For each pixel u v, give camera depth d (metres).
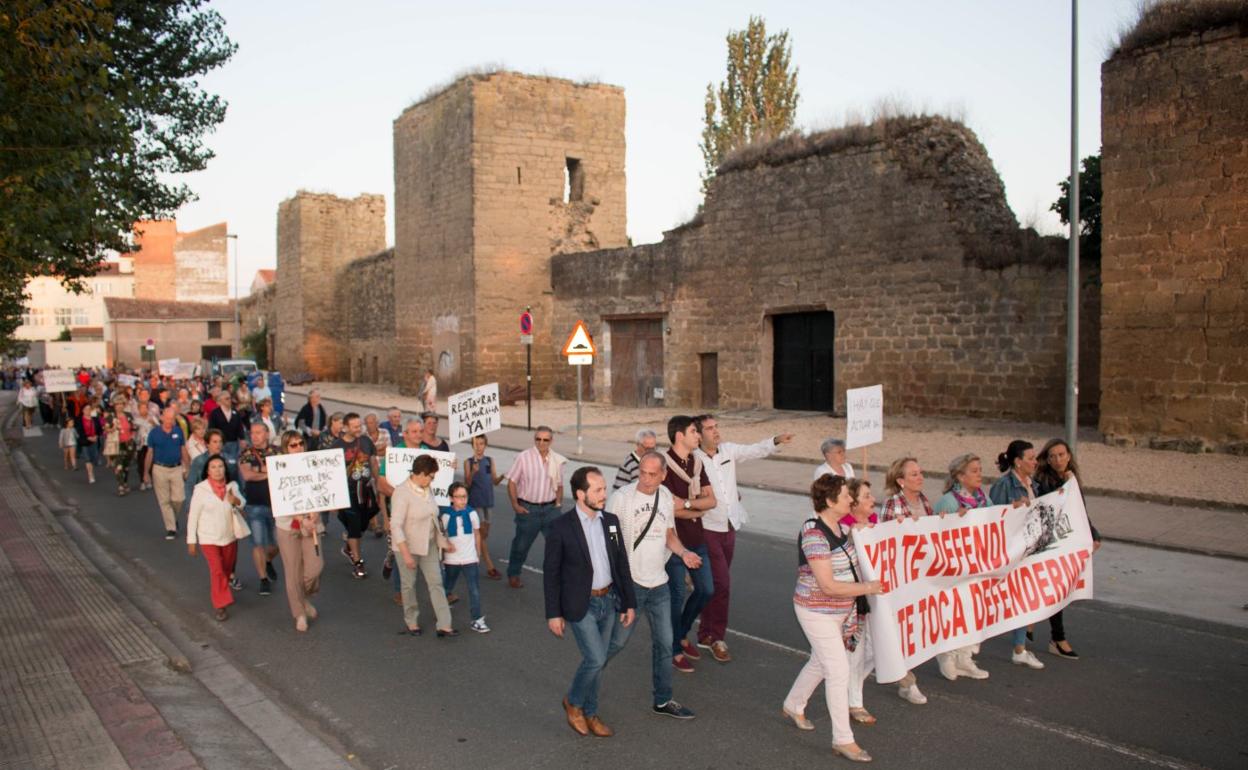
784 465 17.58
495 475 10.91
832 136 23.84
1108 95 16.64
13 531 12.86
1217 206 15.55
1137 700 6.64
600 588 6.20
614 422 25.91
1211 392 15.67
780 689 7.03
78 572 10.47
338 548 12.51
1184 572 9.98
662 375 29.92
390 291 48.41
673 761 5.81
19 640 7.98
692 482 7.43
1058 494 7.50
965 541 6.86
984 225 21.16
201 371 46.88
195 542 9.03
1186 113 15.82
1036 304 20.14
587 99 35.28
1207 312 15.69
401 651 8.08
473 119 32.97
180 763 5.61
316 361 54.78
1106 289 16.78
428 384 27.02
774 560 11.05
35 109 8.69
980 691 6.88
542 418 27.70
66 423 20.80
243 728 6.42
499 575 10.69
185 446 13.16
